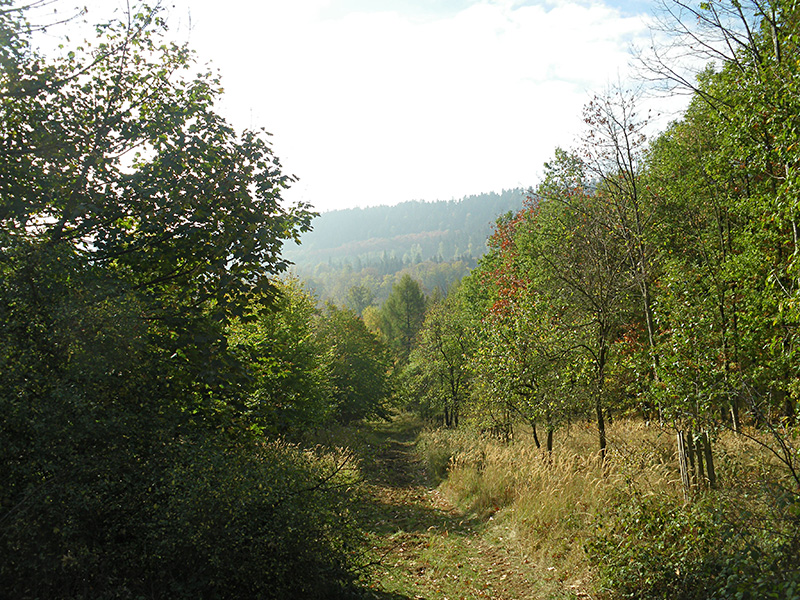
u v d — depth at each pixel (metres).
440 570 9.36
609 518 8.35
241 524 5.64
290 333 18.19
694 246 13.24
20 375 4.96
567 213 16.67
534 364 14.08
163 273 8.02
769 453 10.12
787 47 7.79
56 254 5.74
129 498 5.36
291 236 8.45
